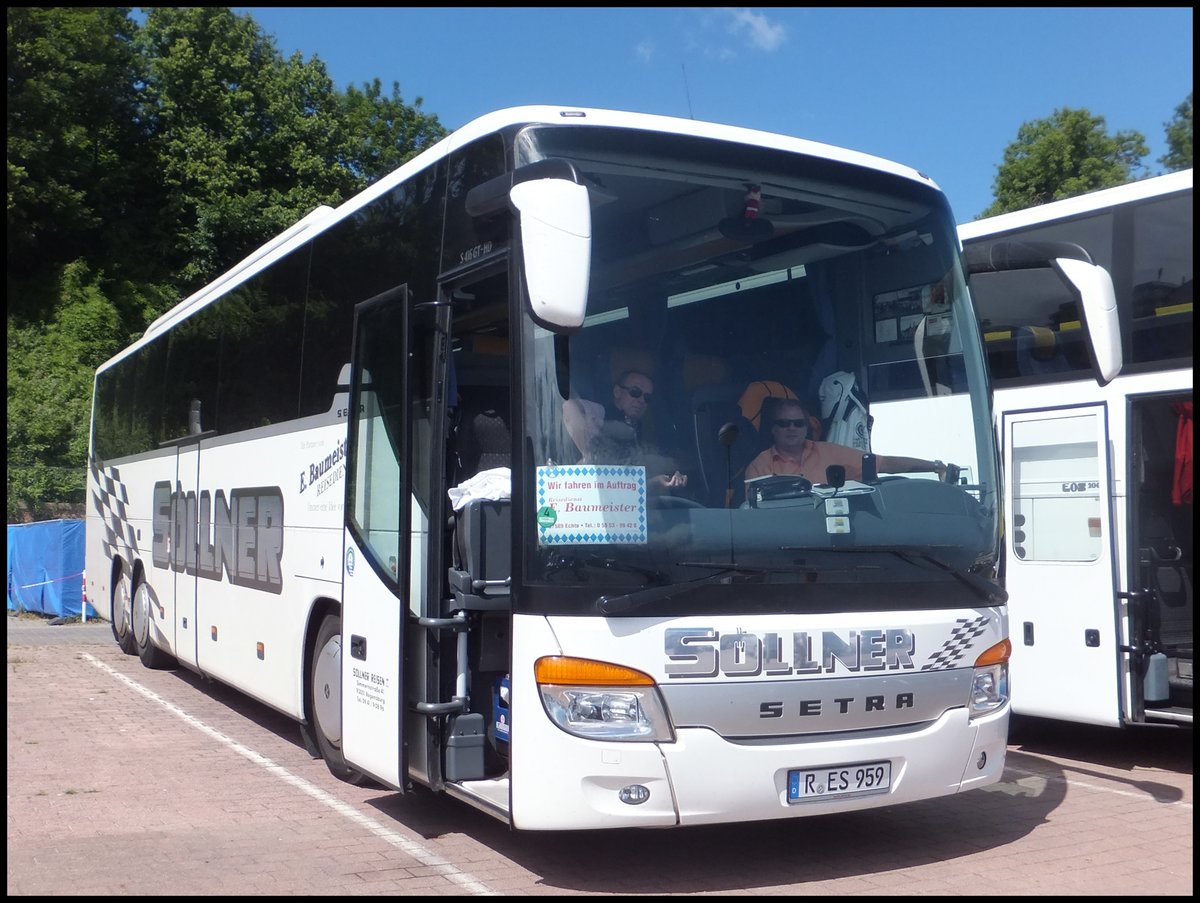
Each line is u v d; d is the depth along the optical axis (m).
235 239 43.59
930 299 6.49
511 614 5.37
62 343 35.72
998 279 9.42
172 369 12.02
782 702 5.40
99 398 16.12
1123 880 5.79
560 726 5.19
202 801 7.34
